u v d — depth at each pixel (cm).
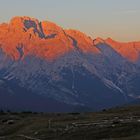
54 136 12925
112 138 11250
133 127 12044
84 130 12644
